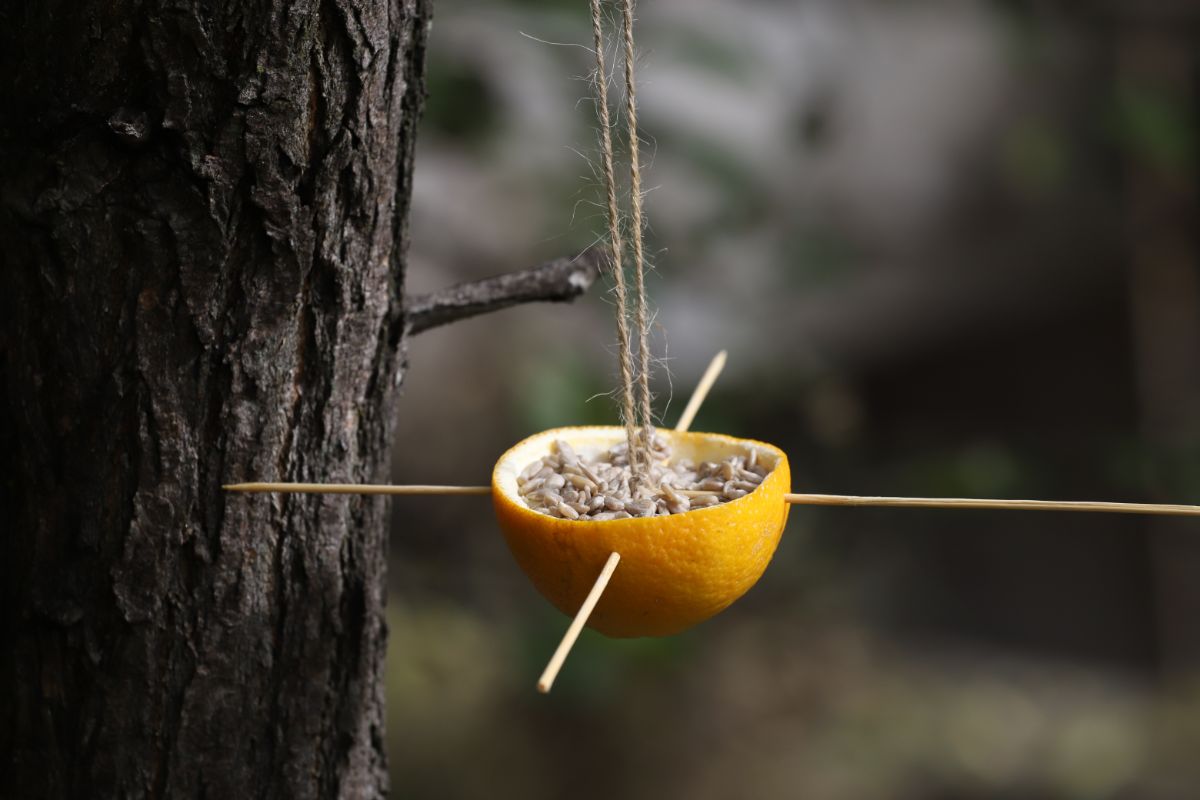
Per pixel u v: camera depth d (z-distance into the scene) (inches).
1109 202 135.1
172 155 50.7
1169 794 112.6
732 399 89.4
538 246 80.0
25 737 52.6
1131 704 129.3
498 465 51.2
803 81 94.5
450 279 92.9
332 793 53.5
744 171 74.4
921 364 149.9
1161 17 119.7
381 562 53.7
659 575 49.7
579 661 71.0
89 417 51.6
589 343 97.9
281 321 51.6
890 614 133.5
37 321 51.5
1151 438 99.0
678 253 77.4
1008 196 134.3
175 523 51.9
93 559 52.0
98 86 50.4
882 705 116.4
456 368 104.3
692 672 101.3
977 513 144.0
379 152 51.6
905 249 135.0
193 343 51.4
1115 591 141.9
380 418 53.1
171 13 50.1
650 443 51.8
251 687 52.7
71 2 50.3
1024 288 141.7
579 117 70.5
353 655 53.4
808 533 109.8
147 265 51.1
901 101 125.9
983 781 112.0
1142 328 138.9
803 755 104.7
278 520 52.2
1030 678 131.6
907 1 112.7
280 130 50.6
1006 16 88.0
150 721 52.4
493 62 69.7
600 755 97.3
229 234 51.0
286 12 50.2
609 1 66.7
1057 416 148.3
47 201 50.9
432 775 93.3
